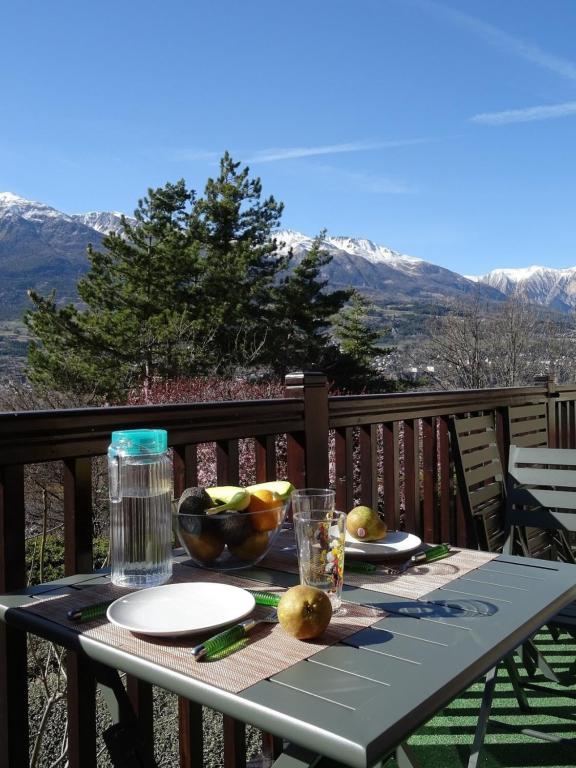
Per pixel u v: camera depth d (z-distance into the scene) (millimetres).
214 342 16250
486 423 2740
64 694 2666
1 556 1392
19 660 1431
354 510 1460
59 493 5801
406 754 1387
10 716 1415
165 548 1262
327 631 970
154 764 1568
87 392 14000
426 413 2832
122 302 15820
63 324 14938
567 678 2283
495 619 1021
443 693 795
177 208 17078
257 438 2082
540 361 19578
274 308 17719
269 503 1301
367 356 22328
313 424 2209
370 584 1200
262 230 18047
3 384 9898
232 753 1704
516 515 2332
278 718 732
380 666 852
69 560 1536
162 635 925
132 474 1251
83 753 1510
